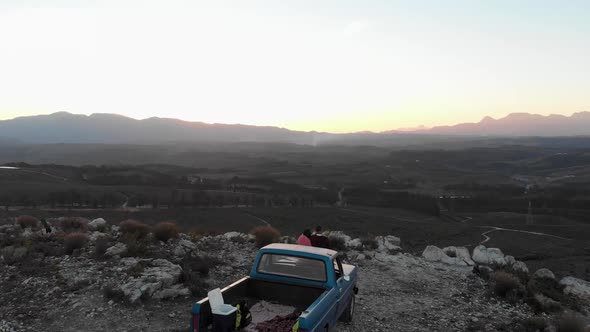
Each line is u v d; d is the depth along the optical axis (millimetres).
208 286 11242
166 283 10562
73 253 12820
